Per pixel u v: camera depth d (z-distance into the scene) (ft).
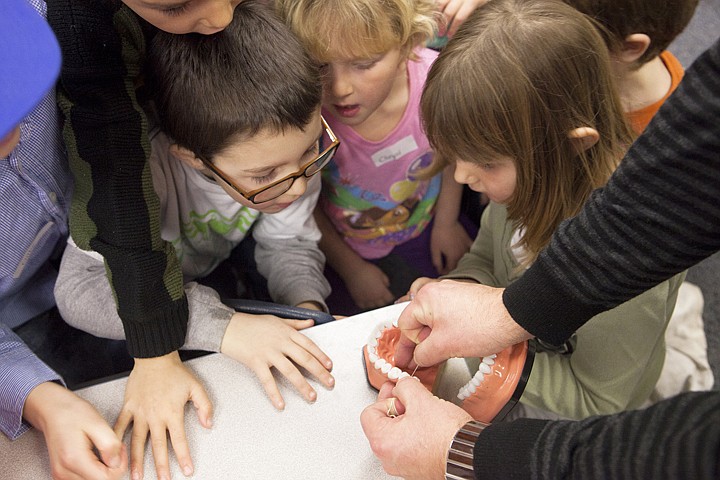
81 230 2.78
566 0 3.45
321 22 3.12
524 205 2.90
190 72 2.70
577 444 1.68
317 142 3.06
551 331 2.23
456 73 2.68
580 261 2.07
